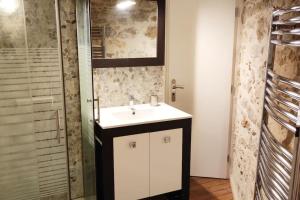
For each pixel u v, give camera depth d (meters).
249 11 2.46
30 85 2.23
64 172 2.48
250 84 2.37
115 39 2.71
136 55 2.82
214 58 3.03
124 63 2.77
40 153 2.36
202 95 3.13
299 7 1.24
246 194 2.42
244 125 2.54
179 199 2.78
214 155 3.23
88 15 2.04
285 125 1.31
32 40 2.22
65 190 2.52
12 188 2.31
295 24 1.37
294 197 1.16
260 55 2.09
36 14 2.20
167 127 2.51
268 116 1.71
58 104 2.36
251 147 2.29
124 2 2.68
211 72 3.07
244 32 2.65
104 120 2.42
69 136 2.60
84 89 2.38
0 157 2.23
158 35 2.87
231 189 3.03
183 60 3.06
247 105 2.45
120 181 2.41
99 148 2.38
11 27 2.12
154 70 2.97
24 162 2.31
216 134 3.19
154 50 2.88
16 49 2.15
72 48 2.46
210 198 2.89
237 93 2.91
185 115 2.59
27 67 2.20
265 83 1.67
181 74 3.09
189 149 2.67
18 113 2.23
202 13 2.95
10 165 2.28
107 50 2.69
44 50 2.26
